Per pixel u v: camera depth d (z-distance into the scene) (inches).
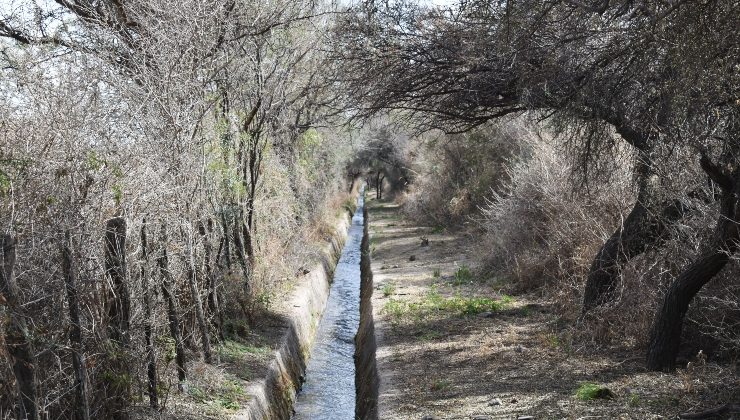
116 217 238.7
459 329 421.1
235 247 433.7
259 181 509.0
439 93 358.3
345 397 406.6
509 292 515.8
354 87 366.0
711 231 311.6
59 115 221.6
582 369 313.6
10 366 179.2
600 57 309.7
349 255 995.9
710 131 275.4
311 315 548.4
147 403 264.2
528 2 277.0
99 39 314.5
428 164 1106.1
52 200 201.8
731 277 305.9
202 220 354.9
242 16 410.9
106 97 271.3
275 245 531.2
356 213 1764.3
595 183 401.7
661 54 275.4
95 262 231.6
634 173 363.9
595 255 409.7
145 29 327.6
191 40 340.2
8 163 198.5
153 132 292.2
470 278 585.3
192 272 331.6
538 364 330.6
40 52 260.4
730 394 253.6
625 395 269.9
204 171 366.0
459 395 299.1
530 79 324.8
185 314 333.4
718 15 233.6
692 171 323.6
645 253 348.8
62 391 209.5
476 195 878.4
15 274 197.0
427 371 344.2
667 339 293.4
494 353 358.9
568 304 414.0
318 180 901.8
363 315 557.3
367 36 352.2
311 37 496.4
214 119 398.6
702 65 237.1
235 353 370.6
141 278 263.3
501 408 274.5
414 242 865.5
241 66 422.6
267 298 462.9
